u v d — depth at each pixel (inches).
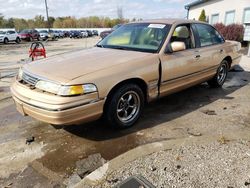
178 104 191.2
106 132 146.3
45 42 1131.3
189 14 1040.8
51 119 118.6
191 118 165.2
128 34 181.9
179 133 144.6
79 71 127.6
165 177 99.7
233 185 95.0
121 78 134.0
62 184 104.3
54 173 111.3
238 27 564.4
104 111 137.1
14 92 137.1
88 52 164.1
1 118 169.2
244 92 220.4
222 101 197.3
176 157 112.8
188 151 117.6
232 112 174.1
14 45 932.0
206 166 106.3
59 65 137.8
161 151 117.6
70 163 118.3
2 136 144.3
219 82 228.8
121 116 146.9
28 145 134.3
